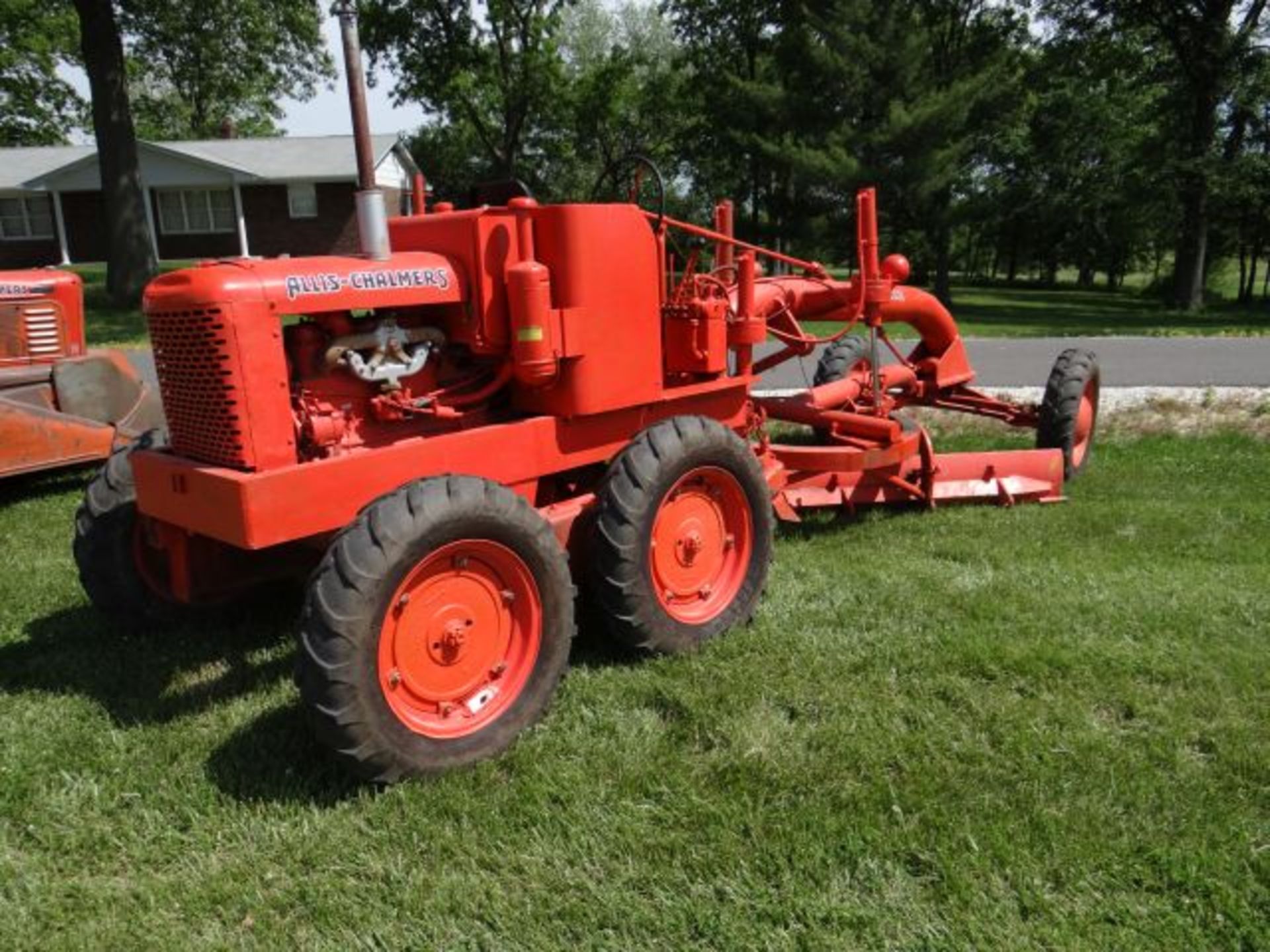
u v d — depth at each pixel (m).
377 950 2.32
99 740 3.27
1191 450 7.62
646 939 2.33
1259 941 2.27
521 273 3.38
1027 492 5.98
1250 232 30.52
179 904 2.50
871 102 25.19
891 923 2.35
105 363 6.77
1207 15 24.86
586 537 3.68
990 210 26.53
